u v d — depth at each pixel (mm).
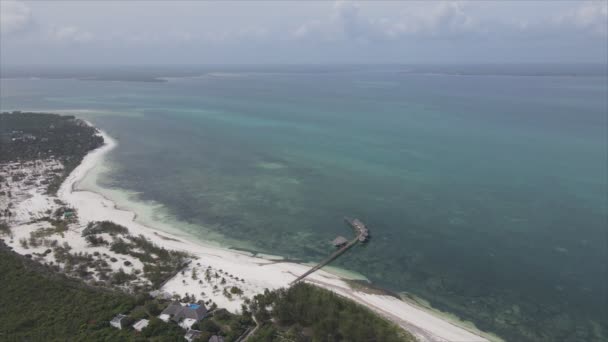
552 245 81812
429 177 122125
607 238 84062
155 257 76062
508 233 86875
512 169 128375
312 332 55312
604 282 70000
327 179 122062
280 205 103312
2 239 80312
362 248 82062
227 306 62094
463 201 103562
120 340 52375
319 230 90000
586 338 57812
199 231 89500
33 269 68562
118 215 95625
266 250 81875
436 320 60938
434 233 87500
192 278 69562
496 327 60000
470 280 71188
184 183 119000
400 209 99562
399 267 75438
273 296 62156
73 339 52594
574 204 100312
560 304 64750
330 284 69625
